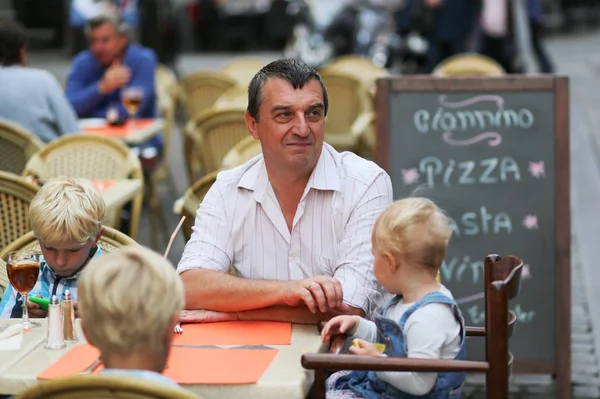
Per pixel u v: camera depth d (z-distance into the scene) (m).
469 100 6.74
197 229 4.82
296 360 3.91
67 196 4.54
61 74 26.17
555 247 6.65
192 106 13.23
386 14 23.86
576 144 16.09
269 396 3.65
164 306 3.09
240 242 4.81
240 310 4.47
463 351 3.99
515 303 6.63
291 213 4.76
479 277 6.73
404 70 22.53
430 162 6.78
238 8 34.12
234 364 3.85
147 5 21.20
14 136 8.22
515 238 6.70
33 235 5.34
